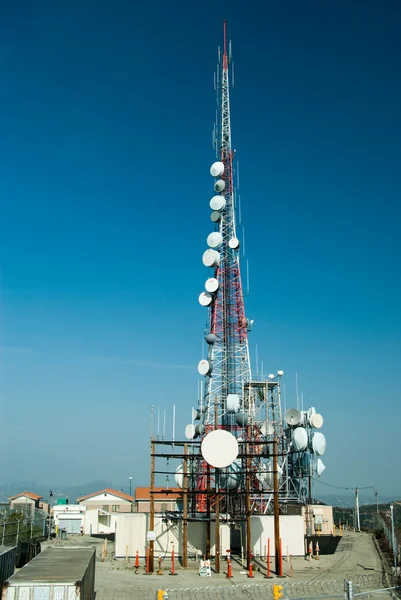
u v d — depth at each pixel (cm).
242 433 5644
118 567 4069
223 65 7775
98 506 9506
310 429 5906
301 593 3089
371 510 9225
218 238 6938
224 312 6838
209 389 6550
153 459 4003
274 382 6069
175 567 4047
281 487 5831
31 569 2344
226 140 7500
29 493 9788
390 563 4209
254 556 4503
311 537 4762
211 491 4028
